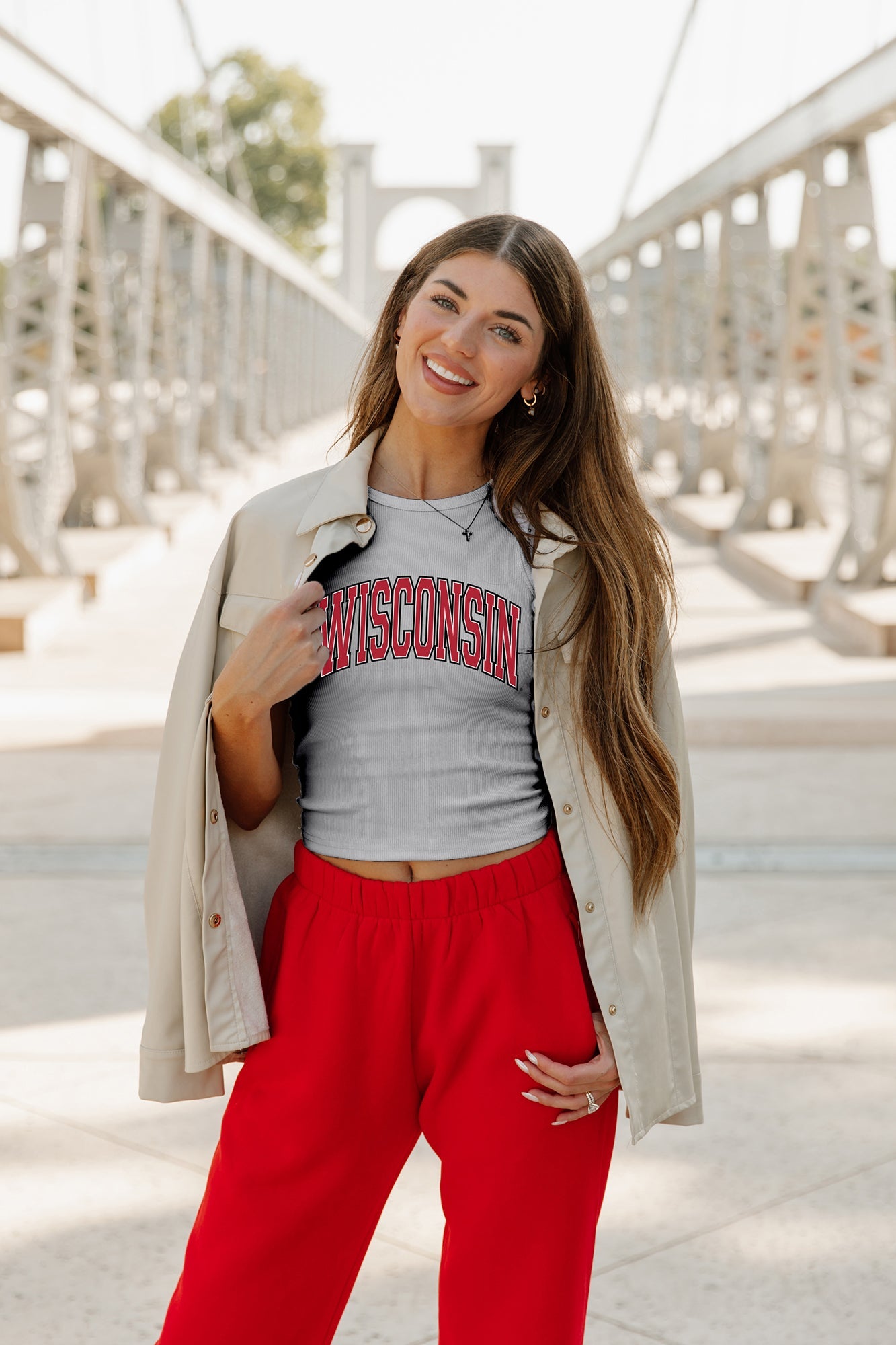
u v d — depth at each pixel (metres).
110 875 4.80
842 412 11.61
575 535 1.66
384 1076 1.57
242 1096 1.62
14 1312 2.31
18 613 9.51
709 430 19.42
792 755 6.88
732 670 9.13
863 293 11.77
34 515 11.55
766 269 16.58
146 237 15.35
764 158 14.06
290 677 1.54
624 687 1.64
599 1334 2.27
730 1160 2.86
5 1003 3.66
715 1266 2.47
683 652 9.90
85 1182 2.74
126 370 15.73
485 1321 1.56
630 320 25.22
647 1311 2.33
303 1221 1.57
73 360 14.25
